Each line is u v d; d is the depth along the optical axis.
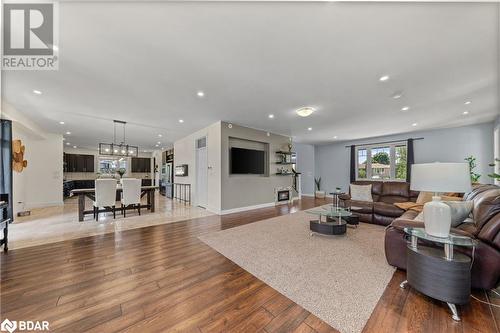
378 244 2.91
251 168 5.92
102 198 4.40
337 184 8.47
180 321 1.42
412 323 1.39
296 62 2.40
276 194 6.57
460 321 1.40
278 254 2.57
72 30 1.84
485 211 1.76
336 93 3.31
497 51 2.16
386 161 7.17
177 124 5.41
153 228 3.79
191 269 2.18
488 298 1.66
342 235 3.30
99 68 2.50
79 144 8.66
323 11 1.64
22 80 2.80
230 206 5.30
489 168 5.25
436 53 2.21
